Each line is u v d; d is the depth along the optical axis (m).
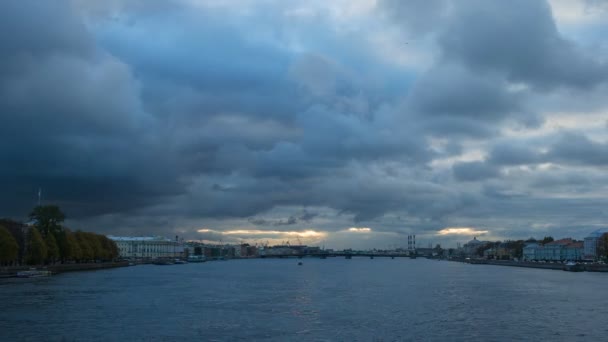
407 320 109.62
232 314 117.81
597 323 105.31
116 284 197.50
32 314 114.00
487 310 123.88
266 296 158.75
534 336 93.00
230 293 168.25
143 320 108.44
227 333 95.44
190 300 145.38
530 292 167.12
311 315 116.69
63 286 180.38
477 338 91.38
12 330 95.94
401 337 92.38
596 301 140.88
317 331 97.56
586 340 89.81
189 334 94.25
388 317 113.69
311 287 194.50
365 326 102.75
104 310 121.69
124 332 95.38
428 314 117.94
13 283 190.88
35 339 88.88
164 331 96.75
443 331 97.56
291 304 137.12
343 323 106.12
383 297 155.38
